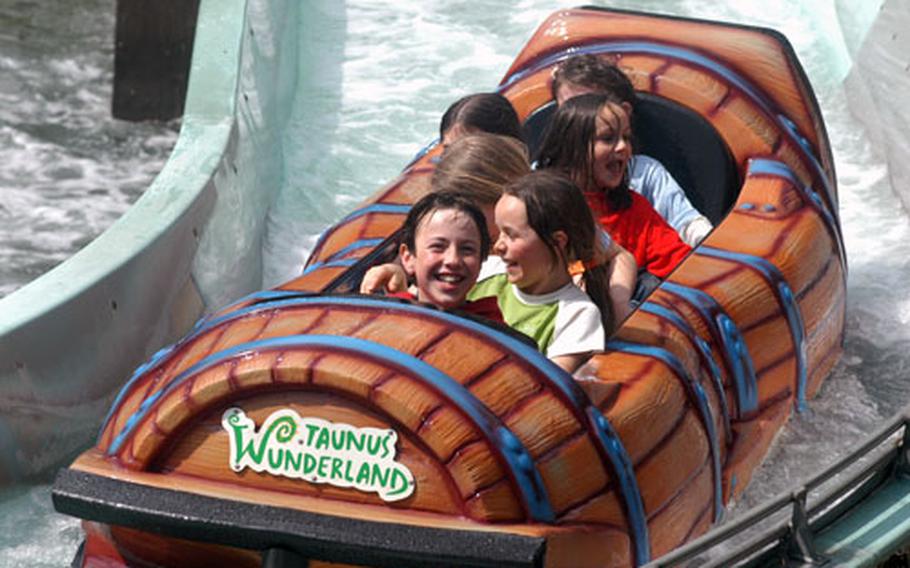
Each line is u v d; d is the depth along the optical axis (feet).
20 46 101.65
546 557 33.83
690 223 48.80
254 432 35.22
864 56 74.38
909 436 43.70
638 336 40.29
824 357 50.72
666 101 51.67
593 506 35.27
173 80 88.74
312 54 79.00
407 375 34.37
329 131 72.18
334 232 48.14
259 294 40.50
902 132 67.77
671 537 38.47
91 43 103.19
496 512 34.04
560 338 38.52
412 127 72.64
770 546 40.16
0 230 72.79
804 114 52.49
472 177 40.65
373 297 36.50
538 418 34.96
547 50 54.65
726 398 42.80
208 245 56.59
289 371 34.73
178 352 37.52
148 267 51.60
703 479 40.14
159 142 86.74
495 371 35.14
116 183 81.00
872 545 40.50
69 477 35.83
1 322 45.50
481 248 37.32
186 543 35.78
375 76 76.95
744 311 44.09
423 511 34.32
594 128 44.52
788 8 84.99
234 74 63.77
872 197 68.39
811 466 47.98
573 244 38.29
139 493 35.06
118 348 50.42
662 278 46.03
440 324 35.63
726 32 53.98
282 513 34.06
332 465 34.78
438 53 79.05
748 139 51.03
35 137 86.43
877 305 59.16
